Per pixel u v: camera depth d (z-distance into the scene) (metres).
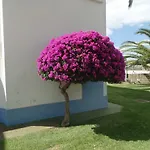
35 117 8.73
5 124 8.18
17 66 8.27
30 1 8.51
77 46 7.20
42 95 8.91
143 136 6.98
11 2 8.08
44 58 7.52
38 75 8.53
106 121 8.52
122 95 15.28
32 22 8.58
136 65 25.47
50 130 7.57
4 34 7.97
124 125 7.98
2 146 6.29
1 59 8.16
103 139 6.70
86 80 7.22
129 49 24.69
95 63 7.05
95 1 10.45
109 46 7.54
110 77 7.33
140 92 16.77
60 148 6.11
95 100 10.65
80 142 6.47
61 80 7.25
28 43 8.49
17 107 8.30
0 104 8.40
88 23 10.23
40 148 6.13
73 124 8.20
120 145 6.29
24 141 6.60
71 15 9.67
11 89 8.16
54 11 9.16
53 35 9.14
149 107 11.12
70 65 7.03
